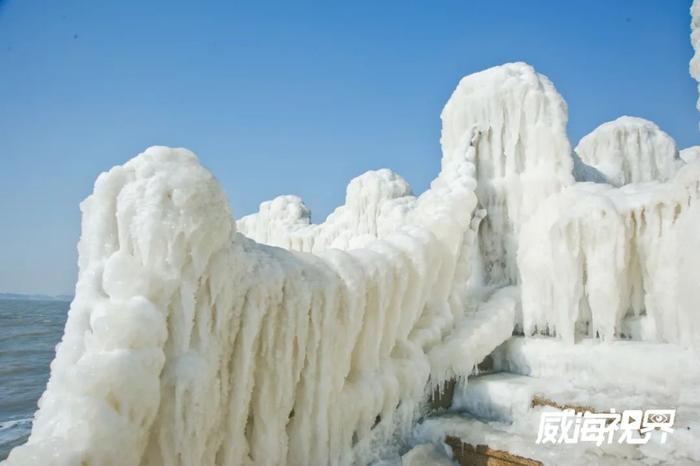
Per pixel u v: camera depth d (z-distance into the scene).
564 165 8.42
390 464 5.81
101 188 4.22
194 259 4.17
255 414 4.87
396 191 15.20
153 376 3.76
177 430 3.92
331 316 5.40
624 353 6.45
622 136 11.63
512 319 7.57
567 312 7.17
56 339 36.97
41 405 3.75
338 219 16.19
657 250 6.81
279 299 4.89
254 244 5.18
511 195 8.77
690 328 6.28
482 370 7.84
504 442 5.56
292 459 5.14
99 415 3.41
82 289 4.06
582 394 6.18
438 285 7.39
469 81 9.30
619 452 5.16
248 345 4.63
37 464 3.14
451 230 7.41
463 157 8.72
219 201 4.38
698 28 6.95
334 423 5.45
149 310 3.83
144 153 4.42
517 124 8.73
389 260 6.21
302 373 5.23
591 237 7.03
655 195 6.83
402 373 6.32
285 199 19.50
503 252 8.86
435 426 6.22
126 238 4.11
